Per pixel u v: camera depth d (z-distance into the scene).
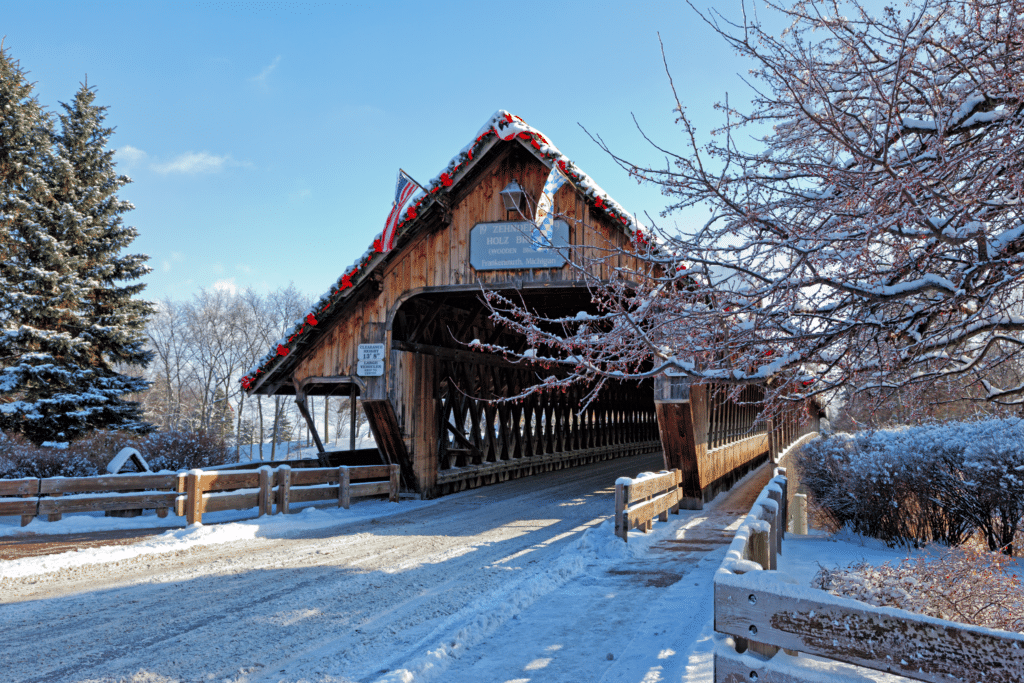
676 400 11.52
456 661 4.64
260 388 14.02
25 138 22.12
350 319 13.57
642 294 5.27
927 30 4.08
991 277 4.18
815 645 2.45
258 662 4.61
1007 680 2.04
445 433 15.45
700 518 11.29
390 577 7.19
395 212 12.70
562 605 6.00
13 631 5.27
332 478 12.32
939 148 3.80
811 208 4.60
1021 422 7.44
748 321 4.73
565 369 19.86
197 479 9.92
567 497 14.52
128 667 4.51
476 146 12.37
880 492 8.23
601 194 11.32
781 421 5.41
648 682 3.94
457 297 15.20
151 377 59.16
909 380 4.58
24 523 9.86
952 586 4.49
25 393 20.12
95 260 22.91
